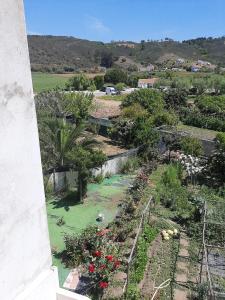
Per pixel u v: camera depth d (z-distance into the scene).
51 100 23.50
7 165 2.60
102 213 14.40
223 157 17.75
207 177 18.06
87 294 9.23
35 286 3.06
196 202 14.53
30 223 2.95
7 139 2.57
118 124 23.47
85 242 10.77
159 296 9.43
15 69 2.55
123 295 9.09
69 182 16.17
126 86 61.59
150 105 29.69
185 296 9.50
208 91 50.97
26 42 2.63
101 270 9.19
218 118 32.72
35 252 3.08
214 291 8.99
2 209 2.61
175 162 19.78
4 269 2.71
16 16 2.49
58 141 15.81
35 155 2.91
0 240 2.62
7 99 2.52
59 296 3.41
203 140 21.98
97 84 58.94
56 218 13.79
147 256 11.12
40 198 3.05
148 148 20.73
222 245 11.91
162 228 12.99
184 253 11.52
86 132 24.31
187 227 13.23
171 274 10.41
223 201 15.12
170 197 15.42
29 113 2.77
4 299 2.75
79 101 25.42
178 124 32.44
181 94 36.00
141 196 15.31
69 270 10.38
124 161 19.34
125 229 12.12
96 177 17.38
